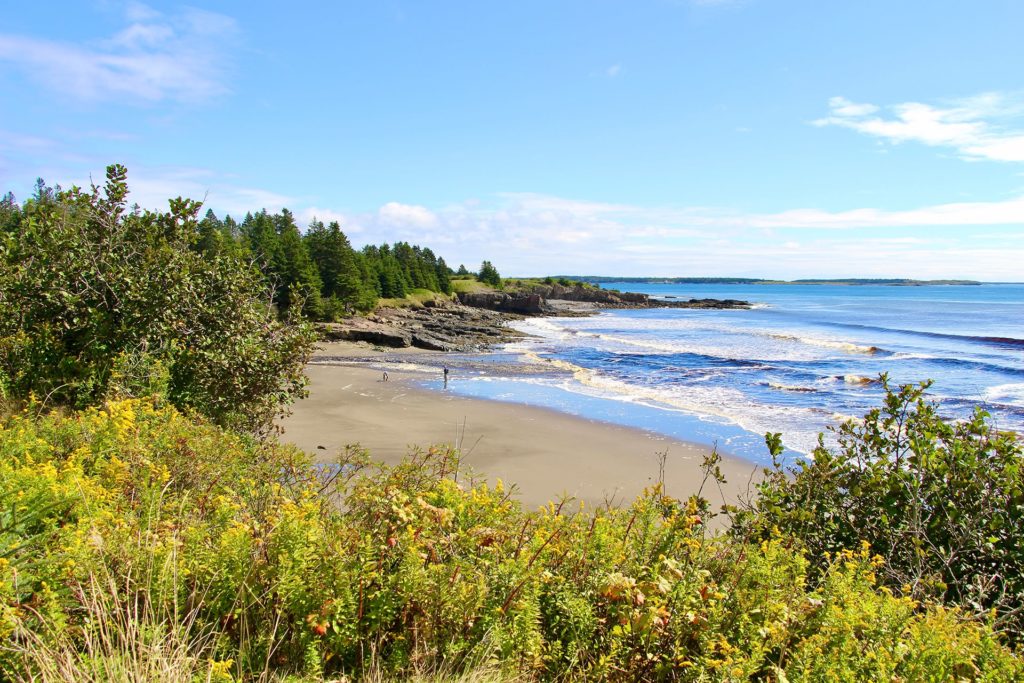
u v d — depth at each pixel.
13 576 2.57
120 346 9.27
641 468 15.18
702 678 2.57
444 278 113.69
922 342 54.06
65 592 2.56
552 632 2.94
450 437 17.91
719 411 23.19
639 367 37.88
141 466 4.59
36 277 9.14
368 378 31.64
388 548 2.99
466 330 63.34
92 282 9.57
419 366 37.84
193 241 11.04
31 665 2.28
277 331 10.96
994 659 2.82
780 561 3.48
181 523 3.46
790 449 17.30
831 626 2.86
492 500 3.71
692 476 14.52
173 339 9.90
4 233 9.85
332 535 3.02
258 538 2.96
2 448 4.70
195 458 4.95
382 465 4.46
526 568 2.92
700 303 132.12
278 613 2.60
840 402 25.69
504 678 2.64
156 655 2.31
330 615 2.62
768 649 2.67
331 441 16.64
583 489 13.35
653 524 3.67
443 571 2.88
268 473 5.06
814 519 4.86
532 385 29.94
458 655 2.73
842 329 69.31
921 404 5.38
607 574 3.12
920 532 4.49
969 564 4.46
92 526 2.91
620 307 126.94
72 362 8.60
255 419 10.47
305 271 64.06
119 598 2.62
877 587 4.01
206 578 2.75
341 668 2.67
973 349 48.12
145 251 10.17
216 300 10.56
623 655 2.80
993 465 4.85
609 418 21.62
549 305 116.12
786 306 130.62
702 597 3.01
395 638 2.71
